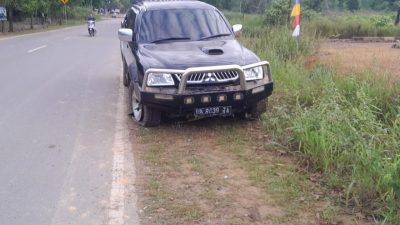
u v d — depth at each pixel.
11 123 7.46
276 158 5.71
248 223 4.14
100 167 5.53
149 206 4.47
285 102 7.86
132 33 7.66
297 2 12.44
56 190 4.91
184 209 4.40
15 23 50.12
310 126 5.91
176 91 6.38
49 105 8.73
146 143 6.33
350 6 46.81
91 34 32.47
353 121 5.73
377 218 4.20
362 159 4.83
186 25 7.85
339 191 4.74
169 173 5.29
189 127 7.00
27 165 5.62
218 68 6.39
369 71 8.20
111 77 12.10
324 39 15.98
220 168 5.42
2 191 4.90
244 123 7.17
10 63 14.95
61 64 14.84
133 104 7.44
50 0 52.25
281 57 11.20
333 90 6.85
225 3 40.12
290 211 4.36
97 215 4.34
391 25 25.00
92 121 7.56
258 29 17.98
